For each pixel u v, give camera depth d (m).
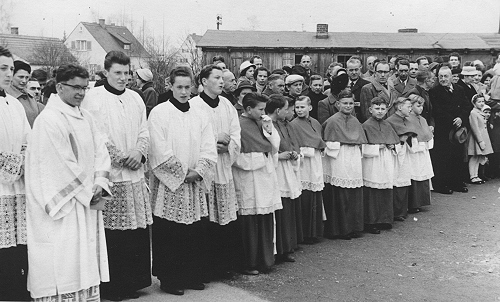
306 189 7.50
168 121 5.65
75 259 4.59
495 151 11.58
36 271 4.53
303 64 11.12
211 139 5.85
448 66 10.69
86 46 51.97
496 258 7.00
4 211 4.74
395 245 7.59
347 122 7.94
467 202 9.98
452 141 10.57
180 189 5.66
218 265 6.24
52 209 4.48
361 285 6.08
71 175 4.59
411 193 9.26
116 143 5.37
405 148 8.88
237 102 7.37
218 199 6.05
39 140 4.55
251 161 6.27
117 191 5.33
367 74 10.96
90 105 5.36
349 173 7.81
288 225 6.88
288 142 6.99
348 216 7.87
